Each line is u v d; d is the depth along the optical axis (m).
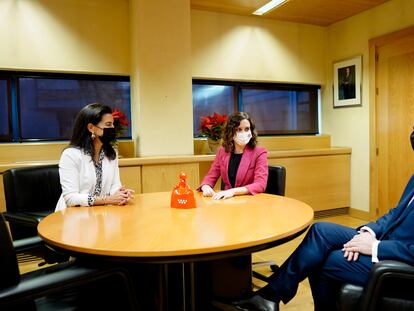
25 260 2.88
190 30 3.64
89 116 2.04
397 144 3.70
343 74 4.33
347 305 1.40
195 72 3.86
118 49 3.56
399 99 3.65
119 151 3.54
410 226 1.46
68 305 1.27
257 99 4.38
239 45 4.07
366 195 4.12
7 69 3.20
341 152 4.24
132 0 3.42
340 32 4.36
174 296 1.70
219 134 3.61
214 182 2.45
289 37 4.36
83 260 1.21
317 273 1.58
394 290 1.34
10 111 3.31
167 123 3.47
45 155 3.31
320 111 4.72
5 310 1.06
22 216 2.14
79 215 1.67
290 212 1.67
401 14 3.60
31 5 3.20
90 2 3.42
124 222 1.51
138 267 1.72
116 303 1.33
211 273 1.88
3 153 3.17
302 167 4.04
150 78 3.38
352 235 1.64
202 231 1.34
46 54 3.27
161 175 3.25
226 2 3.65
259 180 2.25
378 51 3.85
